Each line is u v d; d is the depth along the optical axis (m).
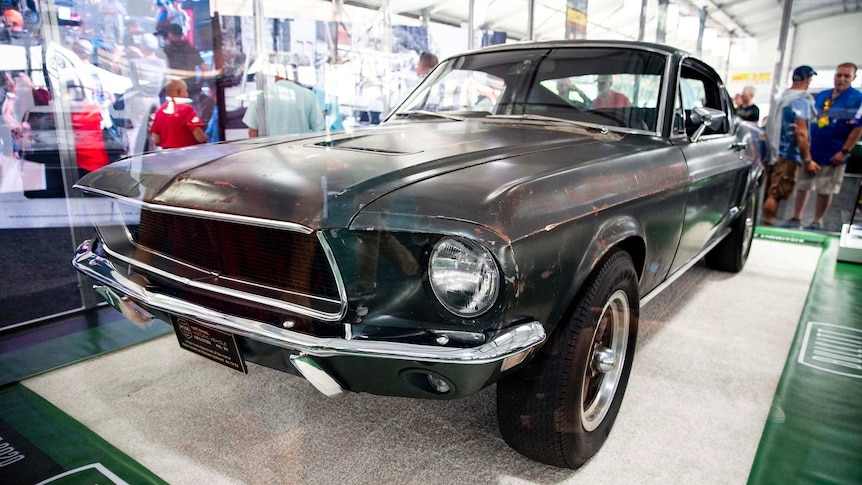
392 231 1.21
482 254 1.20
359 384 1.37
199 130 3.08
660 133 2.29
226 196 1.41
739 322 3.02
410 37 4.61
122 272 1.73
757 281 3.81
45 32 2.71
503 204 1.28
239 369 1.52
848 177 5.77
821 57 5.73
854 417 2.05
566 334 1.53
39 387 2.22
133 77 3.04
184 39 3.12
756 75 6.17
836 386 2.29
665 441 1.90
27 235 2.88
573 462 1.70
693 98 2.73
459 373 1.23
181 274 1.57
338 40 3.07
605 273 1.62
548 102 2.42
